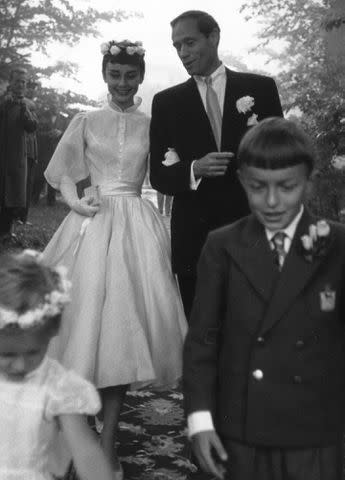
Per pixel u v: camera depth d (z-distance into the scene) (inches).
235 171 158.1
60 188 170.6
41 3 850.8
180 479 140.9
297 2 750.5
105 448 143.6
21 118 425.1
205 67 158.7
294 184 88.4
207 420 92.6
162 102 163.0
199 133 159.2
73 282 157.4
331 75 424.2
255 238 93.6
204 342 96.0
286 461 93.4
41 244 430.0
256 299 92.6
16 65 773.3
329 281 91.2
